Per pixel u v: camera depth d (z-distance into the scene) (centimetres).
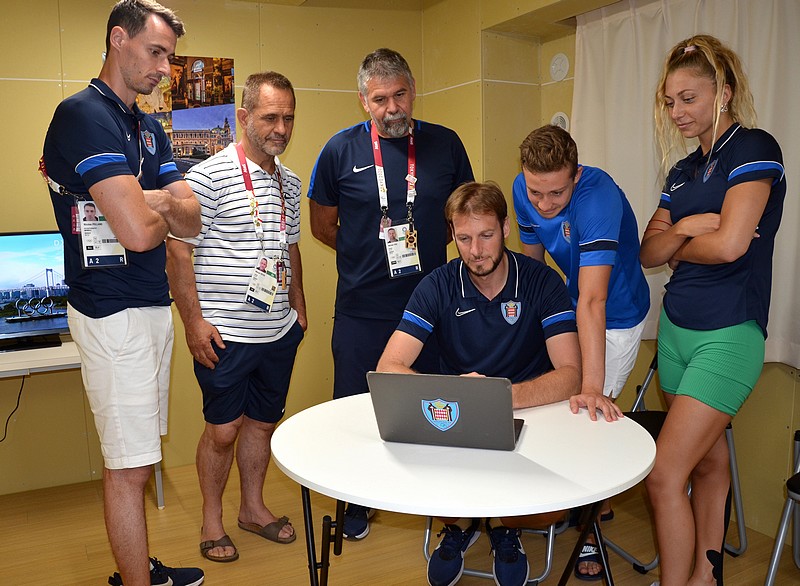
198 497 365
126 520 231
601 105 371
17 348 356
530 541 310
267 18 413
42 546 315
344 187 302
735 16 299
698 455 225
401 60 288
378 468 161
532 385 203
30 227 373
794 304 291
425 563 292
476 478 154
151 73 217
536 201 232
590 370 216
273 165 293
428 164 300
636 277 265
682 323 237
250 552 303
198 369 288
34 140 369
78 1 370
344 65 436
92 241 215
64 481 391
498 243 210
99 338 222
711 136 230
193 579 274
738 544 308
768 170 216
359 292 305
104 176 204
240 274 282
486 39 404
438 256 305
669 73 231
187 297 278
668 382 250
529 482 151
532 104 423
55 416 386
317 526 325
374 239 299
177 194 244
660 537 228
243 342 283
